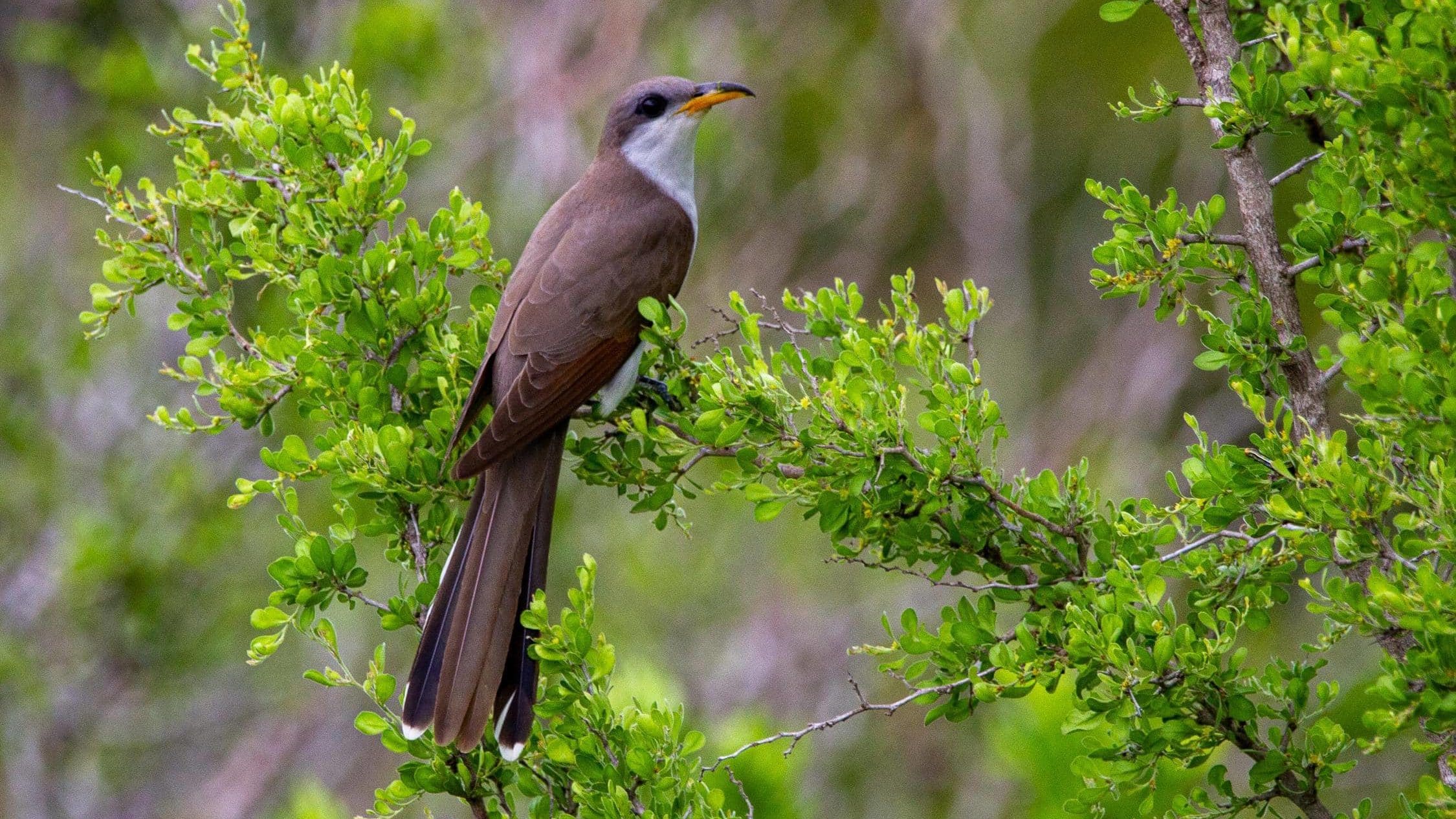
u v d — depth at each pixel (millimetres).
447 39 17719
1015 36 18891
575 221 10484
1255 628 6988
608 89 17688
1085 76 19047
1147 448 17078
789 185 19672
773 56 19391
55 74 19062
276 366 8219
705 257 19031
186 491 16719
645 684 9391
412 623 7953
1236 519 7277
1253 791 6641
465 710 7633
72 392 18000
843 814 16484
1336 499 6109
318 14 17406
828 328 7852
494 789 7613
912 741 16969
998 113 18578
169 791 18172
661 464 8172
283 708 18469
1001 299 18359
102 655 17078
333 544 8023
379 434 7766
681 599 17781
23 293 18562
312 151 8484
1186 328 17531
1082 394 17781
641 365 9922
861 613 17531
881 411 7242
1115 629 6508
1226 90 7172
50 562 17109
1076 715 6711
